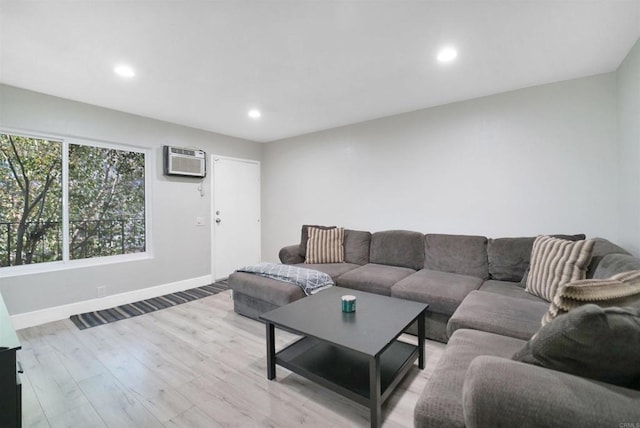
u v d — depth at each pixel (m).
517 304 1.86
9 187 2.75
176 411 1.61
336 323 1.75
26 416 1.58
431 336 2.40
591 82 2.49
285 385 1.84
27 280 2.73
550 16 1.70
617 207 2.40
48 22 1.73
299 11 1.65
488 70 2.40
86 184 3.20
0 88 2.58
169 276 3.78
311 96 2.96
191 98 2.98
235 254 4.64
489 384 0.81
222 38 1.92
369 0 1.57
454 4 1.60
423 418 1.00
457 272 2.86
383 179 3.68
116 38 1.91
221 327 2.70
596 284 1.02
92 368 2.03
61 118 2.92
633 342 0.78
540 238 2.33
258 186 5.01
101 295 3.18
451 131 3.17
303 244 3.88
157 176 3.68
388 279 2.75
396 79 2.57
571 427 0.69
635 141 2.03
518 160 2.82
